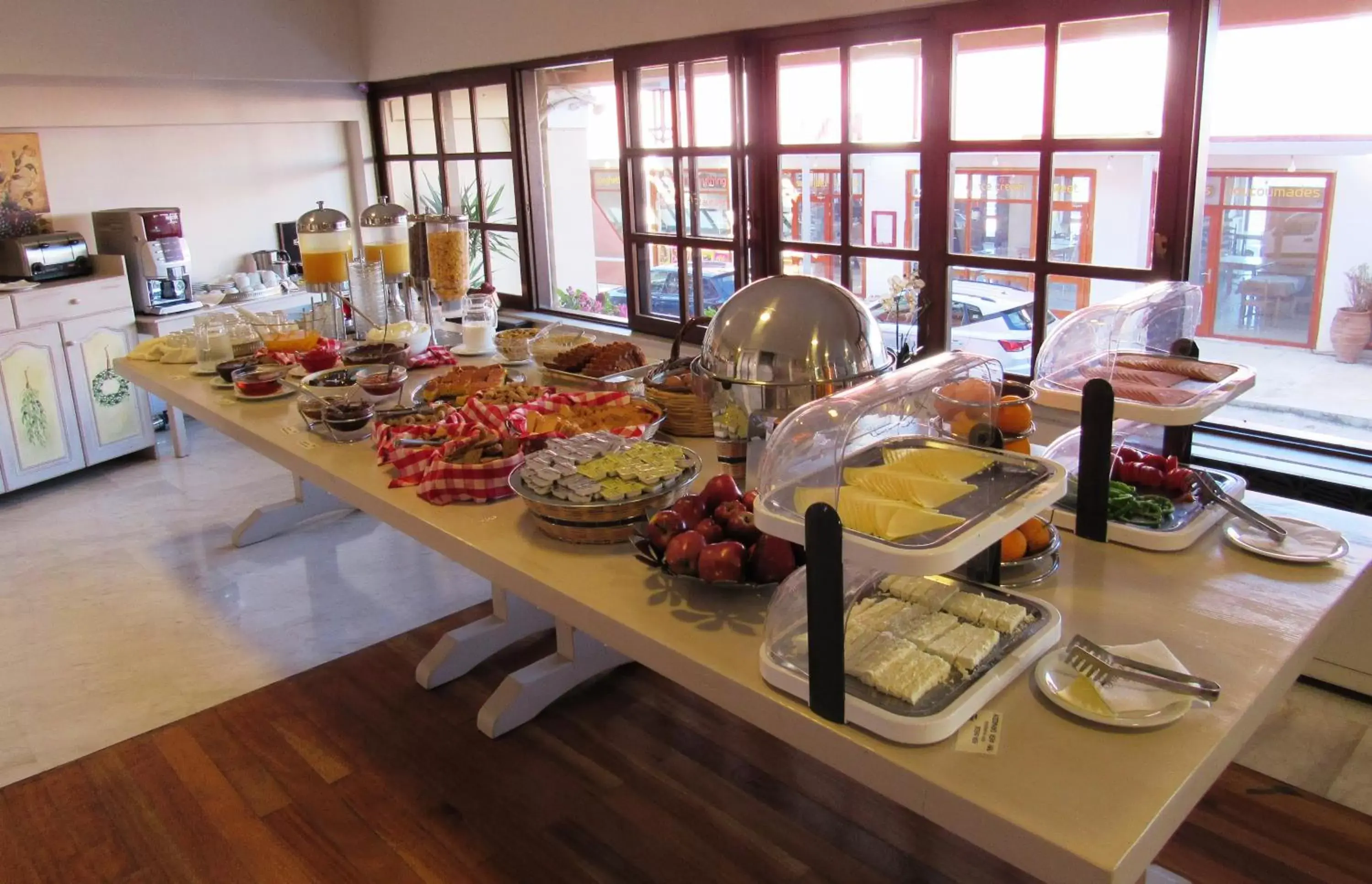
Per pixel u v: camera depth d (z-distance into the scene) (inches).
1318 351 243.6
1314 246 236.1
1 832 96.5
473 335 145.0
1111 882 41.7
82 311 192.5
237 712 116.4
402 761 106.2
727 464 84.9
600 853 91.4
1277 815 92.7
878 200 159.8
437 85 221.9
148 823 97.3
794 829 94.2
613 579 71.8
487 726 109.9
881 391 64.4
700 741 108.7
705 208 175.6
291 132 239.1
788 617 59.7
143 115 207.2
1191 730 51.1
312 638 134.3
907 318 148.4
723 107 166.4
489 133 231.5
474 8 203.9
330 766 105.6
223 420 121.6
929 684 52.5
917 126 143.0
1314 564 68.9
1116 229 196.9
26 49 186.9
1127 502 75.0
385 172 248.8
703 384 82.4
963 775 47.9
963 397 70.9
